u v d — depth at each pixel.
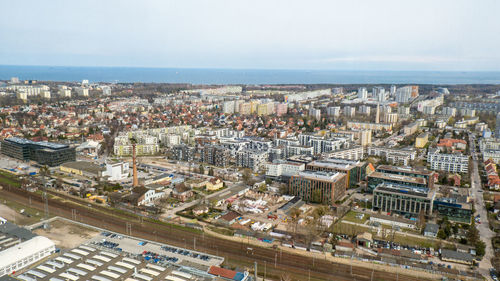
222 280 182.50
